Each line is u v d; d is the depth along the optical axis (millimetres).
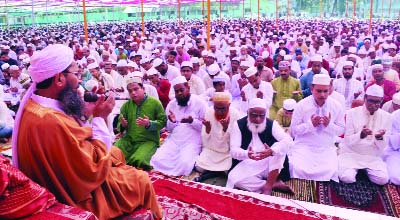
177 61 8195
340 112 3814
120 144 4172
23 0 25234
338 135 4176
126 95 5762
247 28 22875
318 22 33094
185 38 15797
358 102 4762
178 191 3061
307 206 2893
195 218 2553
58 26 37250
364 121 3691
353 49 8320
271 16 52906
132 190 2080
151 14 54750
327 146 3818
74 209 1670
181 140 4098
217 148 3803
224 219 2613
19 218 1566
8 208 1537
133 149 4168
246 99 5168
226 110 3643
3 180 1499
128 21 47438
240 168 3508
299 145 3889
